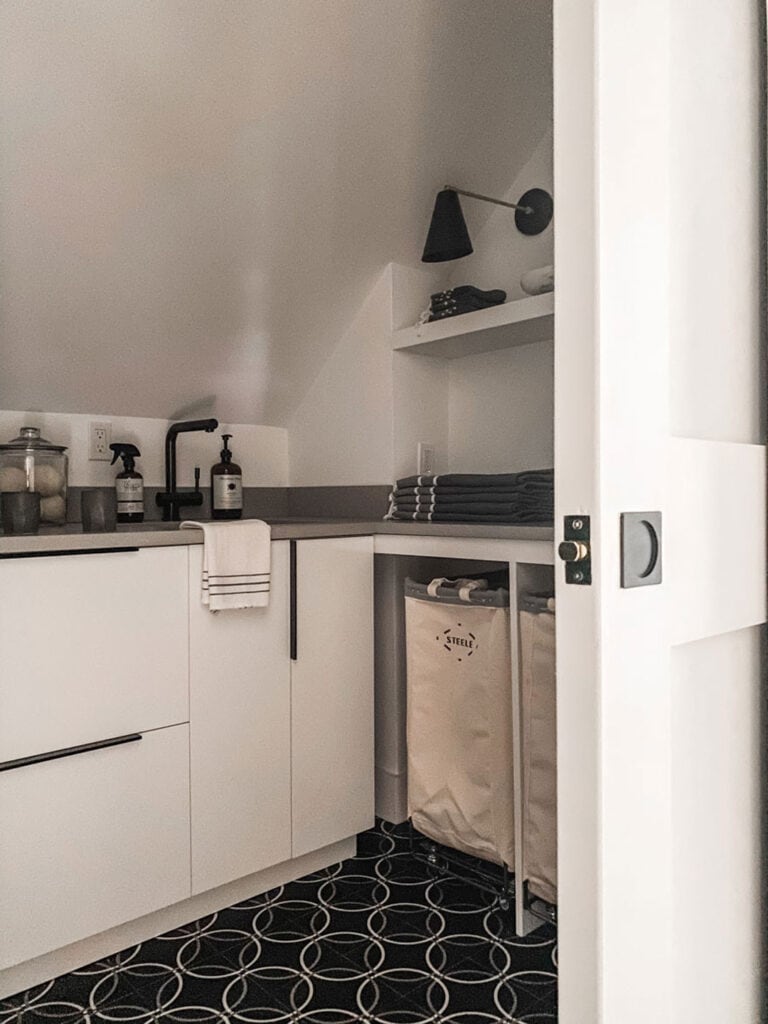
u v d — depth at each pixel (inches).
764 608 38.8
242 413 111.3
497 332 93.7
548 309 85.7
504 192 103.2
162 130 74.9
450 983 67.2
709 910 36.5
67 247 79.7
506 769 77.7
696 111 35.5
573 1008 29.2
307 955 71.6
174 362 98.0
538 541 73.4
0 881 64.3
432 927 76.2
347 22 74.3
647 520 30.2
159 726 73.6
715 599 34.7
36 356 88.1
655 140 31.3
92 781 69.3
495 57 85.3
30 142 70.6
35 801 66.1
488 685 78.7
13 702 65.1
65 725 67.8
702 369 35.8
